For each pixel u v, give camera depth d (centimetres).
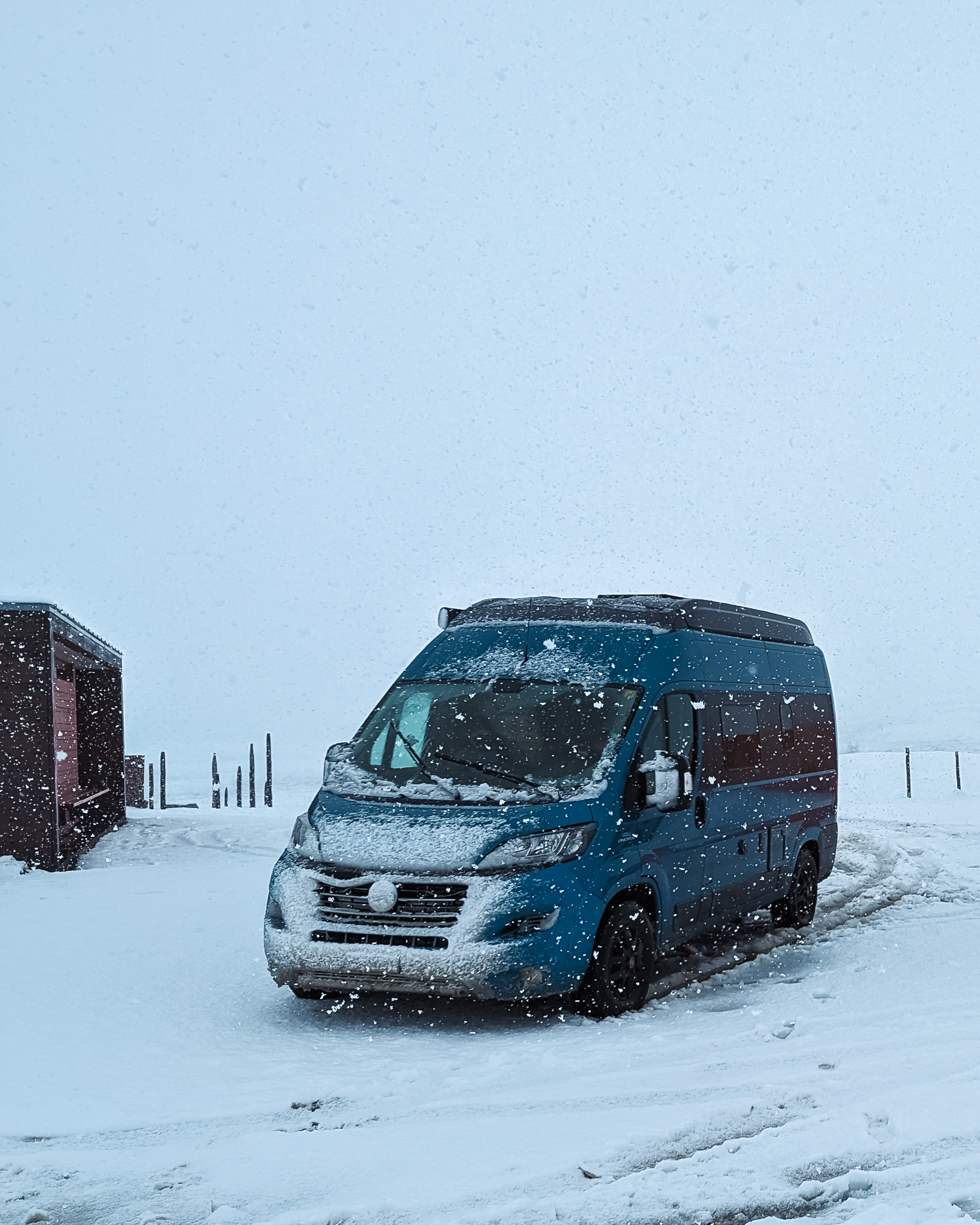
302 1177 491
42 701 1594
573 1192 462
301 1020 775
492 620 963
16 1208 471
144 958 963
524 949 737
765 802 1075
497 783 815
